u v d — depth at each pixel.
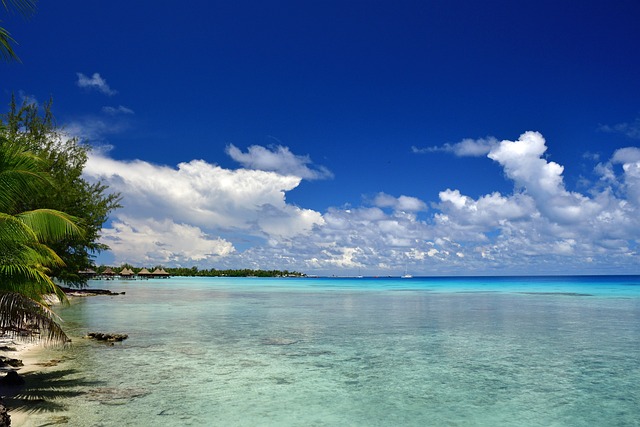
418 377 10.98
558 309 30.44
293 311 28.75
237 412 8.25
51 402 8.53
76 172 33.28
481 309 30.59
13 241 8.61
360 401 9.02
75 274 36.75
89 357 12.88
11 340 14.83
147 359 12.73
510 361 12.89
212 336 17.33
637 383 10.50
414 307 32.28
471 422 7.93
